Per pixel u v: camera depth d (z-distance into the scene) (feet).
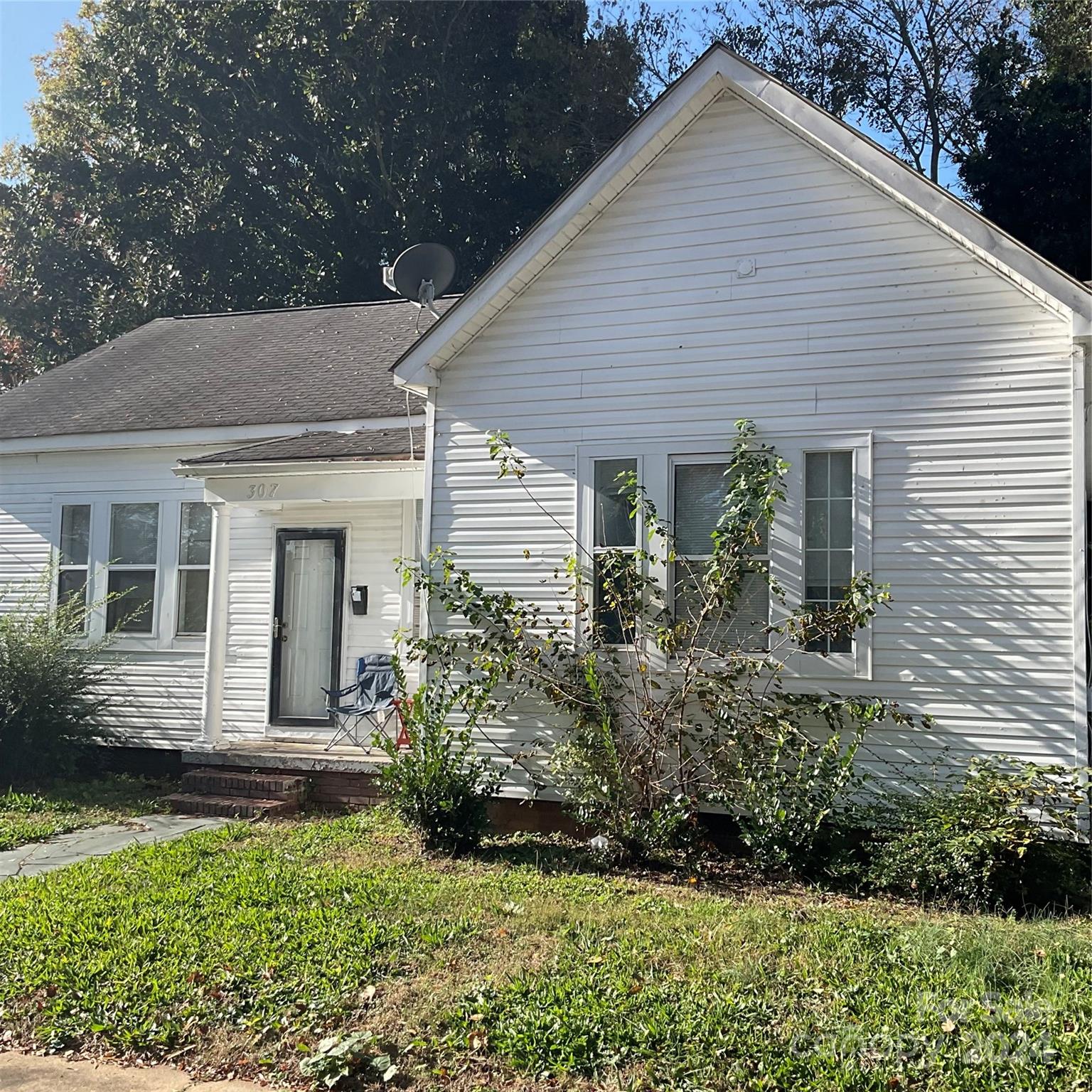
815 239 30.66
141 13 88.28
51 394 52.85
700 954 20.90
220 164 91.86
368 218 93.50
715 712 29.14
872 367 29.81
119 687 46.06
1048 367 28.12
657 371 32.22
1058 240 89.45
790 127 30.73
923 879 25.31
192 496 45.68
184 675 45.16
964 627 28.35
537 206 97.76
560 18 97.25
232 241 93.66
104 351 59.11
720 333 31.55
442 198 94.43
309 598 42.16
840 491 30.04
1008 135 90.33
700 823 30.76
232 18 86.53
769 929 22.38
